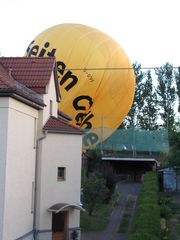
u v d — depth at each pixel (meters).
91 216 37.50
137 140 57.91
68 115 44.59
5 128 23.52
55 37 45.69
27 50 47.59
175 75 96.38
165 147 57.22
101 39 46.00
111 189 44.03
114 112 47.53
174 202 42.56
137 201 44.12
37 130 29.36
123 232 32.78
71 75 43.81
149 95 96.38
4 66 31.69
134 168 58.22
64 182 30.44
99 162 49.28
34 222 29.06
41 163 29.41
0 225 23.12
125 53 47.97
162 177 51.72
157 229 28.28
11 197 24.33
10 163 24.05
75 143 31.09
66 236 30.31
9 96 23.52
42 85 29.84
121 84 46.31
